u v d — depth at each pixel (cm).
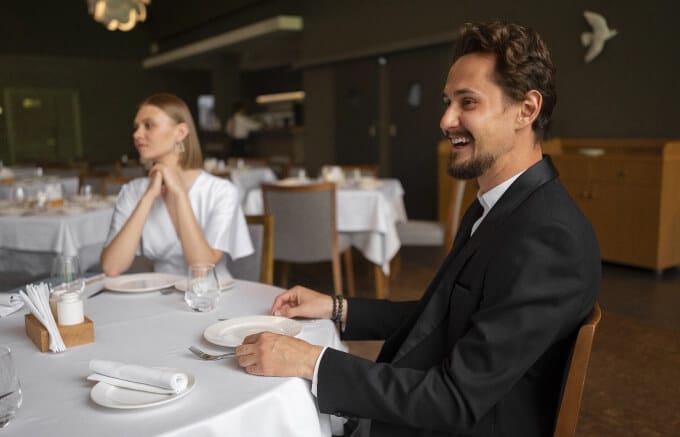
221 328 129
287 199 362
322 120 970
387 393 103
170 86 1497
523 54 104
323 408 106
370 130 867
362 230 400
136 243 193
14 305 151
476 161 108
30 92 1316
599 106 546
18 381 93
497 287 102
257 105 1425
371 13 822
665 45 491
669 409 239
